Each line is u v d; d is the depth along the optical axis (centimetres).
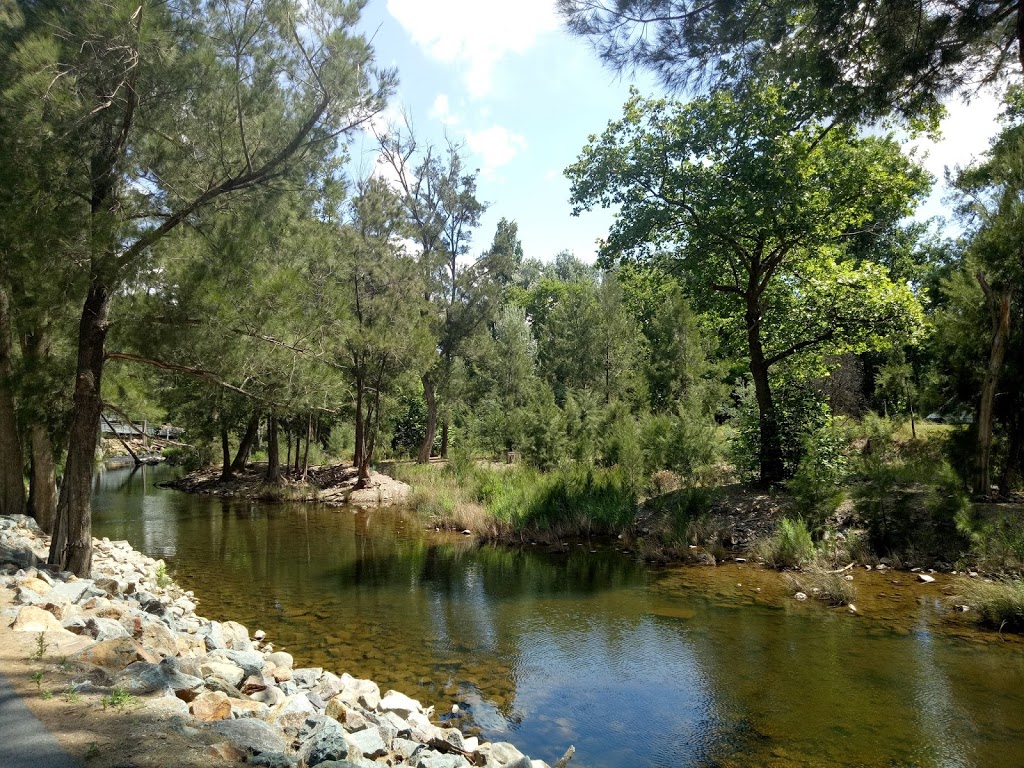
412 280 2497
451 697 673
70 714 378
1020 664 739
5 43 718
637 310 2048
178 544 1528
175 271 791
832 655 779
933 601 986
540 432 2325
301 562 1332
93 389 839
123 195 815
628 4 703
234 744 363
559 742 580
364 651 805
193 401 2141
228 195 869
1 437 1097
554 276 6206
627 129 1695
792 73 790
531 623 920
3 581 670
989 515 1211
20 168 696
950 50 740
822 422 1631
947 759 539
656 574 1207
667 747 570
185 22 748
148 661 492
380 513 2047
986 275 1353
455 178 2998
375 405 2753
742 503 1553
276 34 785
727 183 1527
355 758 423
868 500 1284
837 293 1617
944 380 1509
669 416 2127
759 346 1700
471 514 1717
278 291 838
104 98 745
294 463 3228
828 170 1540
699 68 769
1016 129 1399
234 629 809
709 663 761
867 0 701
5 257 734
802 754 552
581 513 1634
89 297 828
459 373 3095
